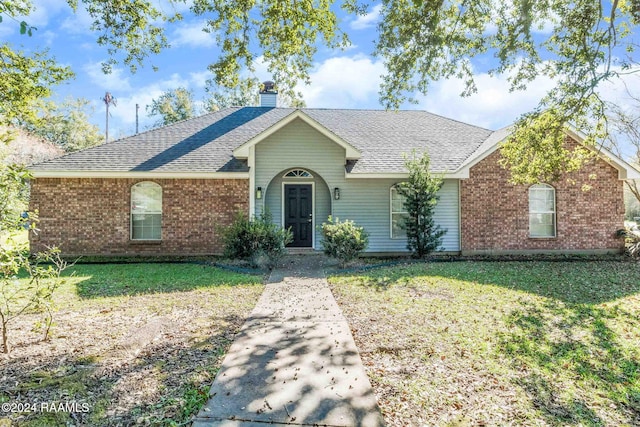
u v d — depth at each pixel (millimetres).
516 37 7727
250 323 5566
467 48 8281
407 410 3275
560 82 8680
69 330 5062
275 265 10758
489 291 7590
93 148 12938
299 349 4574
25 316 5703
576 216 12867
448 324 5578
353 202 13102
